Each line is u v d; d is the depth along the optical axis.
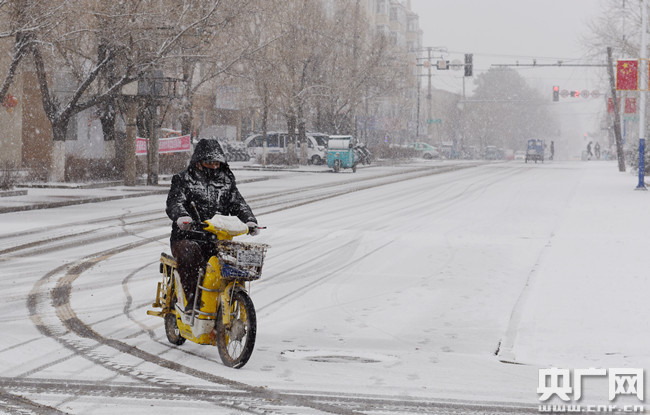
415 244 17.03
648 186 36.56
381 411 6.30
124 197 28.55
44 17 27.33
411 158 83.88
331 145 50.28
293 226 20.17
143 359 7.80
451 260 14.94
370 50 62.69
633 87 32.59
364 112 80.44
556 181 41.34
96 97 32.84
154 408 6.26
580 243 16.64
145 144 35.66
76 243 16.41
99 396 6.55
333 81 59.38
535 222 21.39
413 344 8.86
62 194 28.25
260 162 58.19
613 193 31.98
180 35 31.56
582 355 8.25
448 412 6.30
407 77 76.88
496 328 9.66
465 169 57.31
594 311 10.14
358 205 26.47
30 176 33.72
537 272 13.09
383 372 7.53
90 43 35.06
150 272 13.08
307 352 8.34
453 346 8.78
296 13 53.62
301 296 11.57
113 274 12.88
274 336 9.10
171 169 41.75
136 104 33.38
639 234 18.06
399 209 25.17
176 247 7.88
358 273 13.53
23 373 7.21
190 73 41.69
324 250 16.11
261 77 51.09
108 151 37.72
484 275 13.38
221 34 42.19
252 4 42.34
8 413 6.06
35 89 44.12
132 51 31.41
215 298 7.67
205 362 7.75
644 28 34.19
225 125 70.81
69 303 10.59
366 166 62.03
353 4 63.00
